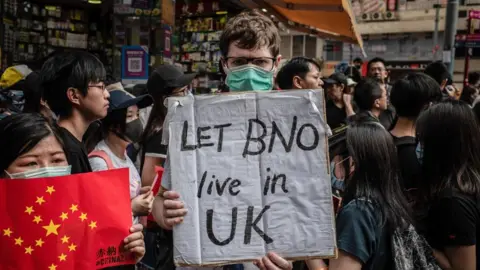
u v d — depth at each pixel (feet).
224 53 6.31
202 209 5.33
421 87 9.35
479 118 11.55
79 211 5.07
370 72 18.61
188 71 33.22
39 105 8.87
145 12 21.40
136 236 5.36
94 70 7.21
